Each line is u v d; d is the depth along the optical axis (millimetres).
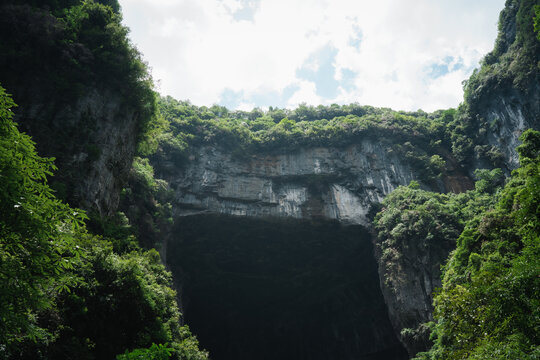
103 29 37125
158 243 44969
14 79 31875
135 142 39750
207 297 64125
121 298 20234
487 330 16156
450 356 19953
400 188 58250
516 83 54156
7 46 32375
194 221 56375
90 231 26859
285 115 80812
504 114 57281
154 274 28938
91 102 33656
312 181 61688
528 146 37438
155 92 40531
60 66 33625
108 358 18875
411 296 46031
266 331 69188
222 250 59938
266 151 64875
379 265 53469
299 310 67562
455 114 68250
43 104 31547
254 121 76438
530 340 13562
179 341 26312
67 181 28531
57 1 37406
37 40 33156
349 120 67750
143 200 44906
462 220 48188
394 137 65438
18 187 10883
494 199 48906
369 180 61469
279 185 61906
